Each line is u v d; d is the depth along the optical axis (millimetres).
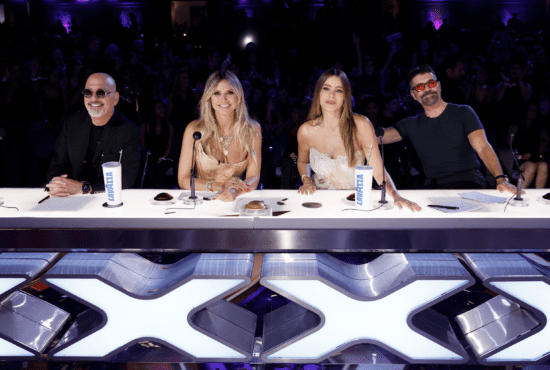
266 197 2266
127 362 1925
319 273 1733
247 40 7297
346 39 6344
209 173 2799
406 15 11000
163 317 1832
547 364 1854
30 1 12656
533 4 11047
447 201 2129
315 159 2977
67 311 2004
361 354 1930
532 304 1774
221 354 1881
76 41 7988
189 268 1814
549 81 5465
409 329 1837
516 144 4793
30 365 1906
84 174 2830
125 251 1729
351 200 2119
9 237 1739
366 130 2840
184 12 13281
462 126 2953
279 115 5129
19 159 5082
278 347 1834
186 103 5133
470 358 1887
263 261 1903
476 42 7449
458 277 1695
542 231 1717
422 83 2924
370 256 1975
